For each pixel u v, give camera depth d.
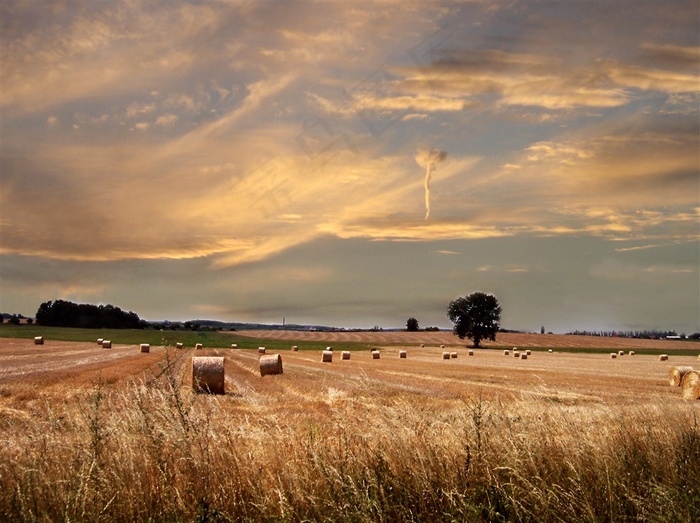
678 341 133.12
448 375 38.09
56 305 134.00
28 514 5.16
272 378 32.84
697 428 7.22
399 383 30.17
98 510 5.31
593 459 6.34
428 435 6.50
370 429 6.64
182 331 131.12
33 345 68.62
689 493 5.89
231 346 80.38
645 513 5.56
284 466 5.82
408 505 5.58
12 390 21.73
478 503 5.57
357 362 55.62
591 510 5.47
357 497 5.36
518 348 108.44
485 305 114.12
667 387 32.44
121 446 6.01
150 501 5.51
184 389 8.78
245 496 5.61
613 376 40.06
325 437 6.84
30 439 6.45
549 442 6.71
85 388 21.50
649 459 6.57
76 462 5.76
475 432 6.50
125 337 95.94
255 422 8.24
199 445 5.95
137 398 6.75
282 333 142.00
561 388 26.30
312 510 5.45
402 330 170.00
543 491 5.69
